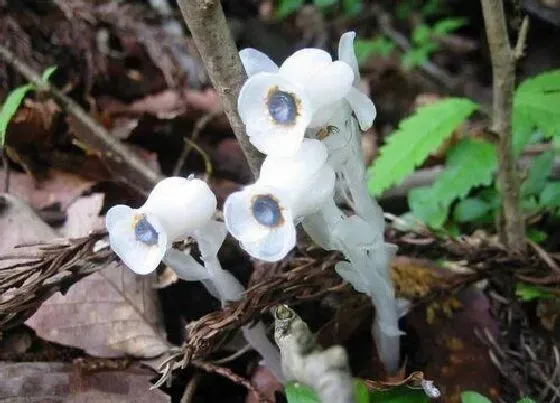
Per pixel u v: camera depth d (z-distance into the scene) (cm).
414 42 48
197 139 36
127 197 31
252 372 25
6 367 24
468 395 22
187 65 40
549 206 29
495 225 30
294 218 19
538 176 30
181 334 26
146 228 20
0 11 37
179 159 36
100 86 39
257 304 23
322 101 19
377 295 23
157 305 26
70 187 31
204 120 35
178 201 20
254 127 18
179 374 25
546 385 25
